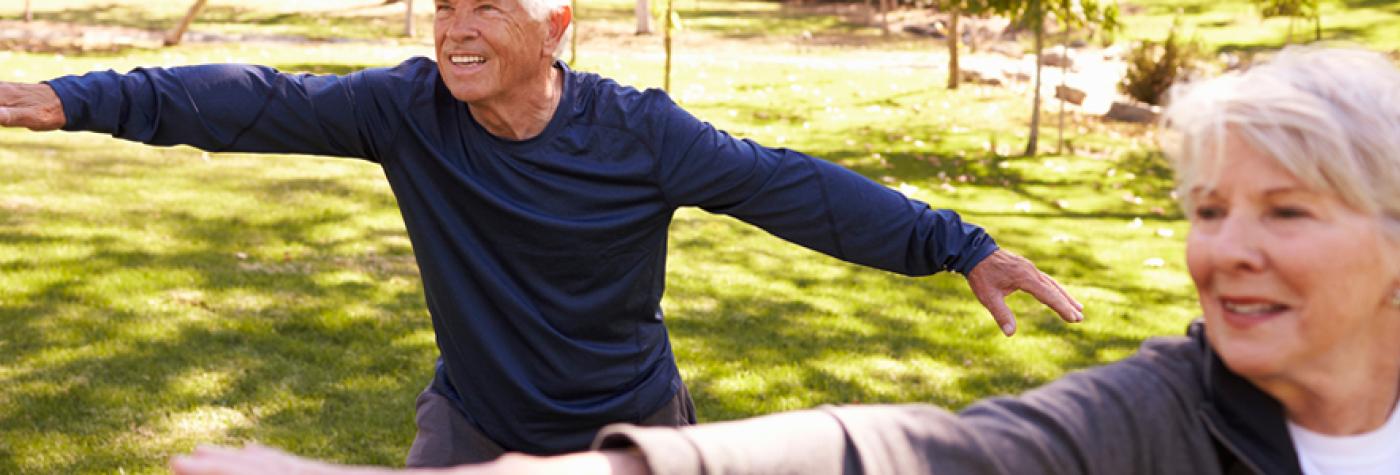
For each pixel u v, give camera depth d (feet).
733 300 22.71
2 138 33.91
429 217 8.62
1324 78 3.63
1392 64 3.73
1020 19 43.06
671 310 21.79
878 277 25.12
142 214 26.43
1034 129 42.32
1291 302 3.69
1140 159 42.29
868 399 17.98
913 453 3.44
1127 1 82.74
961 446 3.52
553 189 8.39
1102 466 3.76
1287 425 4.00
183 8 81.30
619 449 3.23
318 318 19.97
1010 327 8.69
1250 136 3.61
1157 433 3.90
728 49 69.41
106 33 63.21
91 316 19.42
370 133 8.44
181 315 19.74
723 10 93.66
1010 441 3.62
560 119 8.37
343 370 17.84
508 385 8.77
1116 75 61.31
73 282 21.04
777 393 17.98
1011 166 40.47
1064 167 40.34
